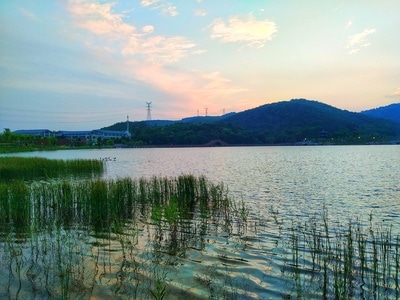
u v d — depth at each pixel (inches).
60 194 599.5
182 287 287.6
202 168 1690.5
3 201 531.5
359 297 277.4
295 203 716.0
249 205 692.7
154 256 365.1
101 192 558.3
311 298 271.3
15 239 427.2
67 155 3068.4
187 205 669.9
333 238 448.1
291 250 393.1
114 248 392.5
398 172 1370.6
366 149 4448.8
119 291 276.1
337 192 867.4
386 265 346.3
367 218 575.2
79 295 267.7
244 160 2380.7
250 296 273.1
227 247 402.6
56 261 341.1
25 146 4119.1
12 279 296.0
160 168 1712.6
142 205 645.3
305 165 1817.2
